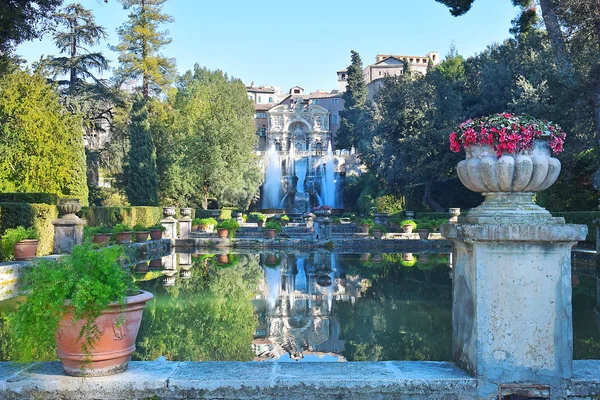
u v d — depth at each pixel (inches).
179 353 193.9
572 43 604.7
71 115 1026.1
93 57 1233.4
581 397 126.8
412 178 1269.7
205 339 217.2
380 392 127.5
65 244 475.2
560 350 126.6
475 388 127.0
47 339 122.1
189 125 1322.6
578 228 124.2
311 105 2797.7
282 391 127.3
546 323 126.8
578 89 602.9
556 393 126.3
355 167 2073.1
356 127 2154.3
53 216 529.3
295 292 350.6
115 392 126.3
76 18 1233.4
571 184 765.3
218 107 1348.4
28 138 737.6
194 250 790.5
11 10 357.1
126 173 1182.9
